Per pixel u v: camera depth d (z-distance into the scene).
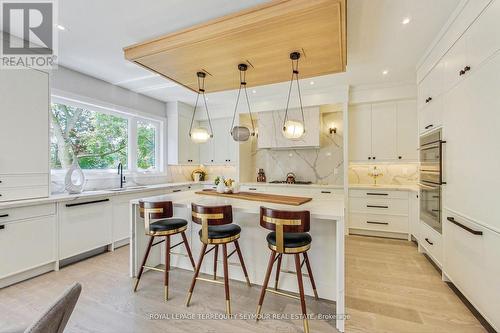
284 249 1.75
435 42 2.57
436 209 2.62
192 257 2.53
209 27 2.07
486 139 1.72
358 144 4.20
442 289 2.27
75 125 3.51
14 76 2.47
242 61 2.55
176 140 5.04
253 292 2.22
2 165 2.36
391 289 2.27
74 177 3.14
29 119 2.57
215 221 1.95
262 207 1.85
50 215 2.63
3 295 2.17
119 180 4.05
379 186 3.98
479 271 1.81
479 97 1.81
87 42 2.63
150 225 2.22
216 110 5.31
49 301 2.08
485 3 1.72
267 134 4.71
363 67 3.30
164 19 2.22
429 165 2.83
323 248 2.12
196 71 2.82
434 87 2.68
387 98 3.91
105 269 2.72
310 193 4.28
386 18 2.21
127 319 1.83
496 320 1.62
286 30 1.99
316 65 2.66
